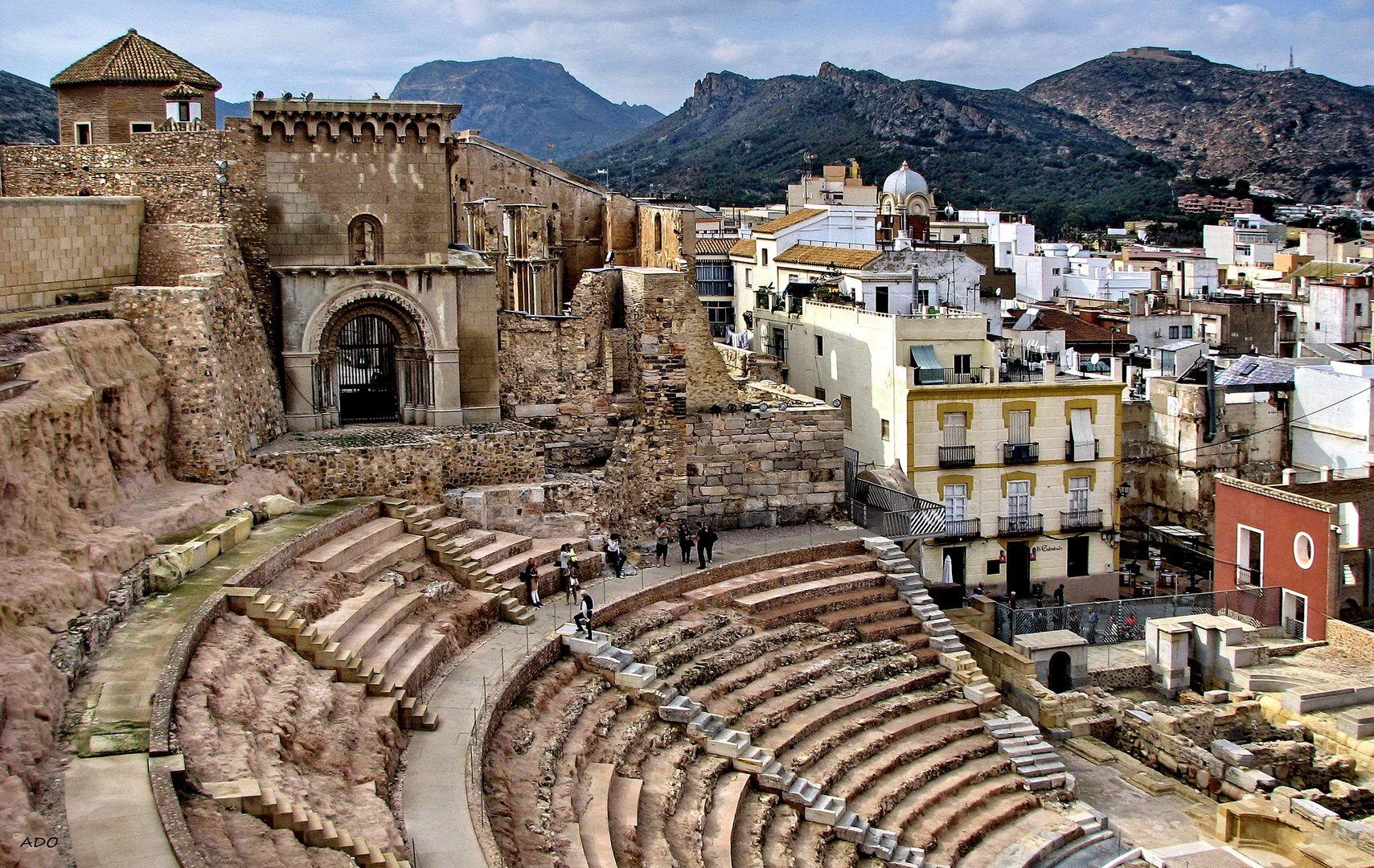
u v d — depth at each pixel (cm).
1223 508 5603
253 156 4434
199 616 2848
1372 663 4778
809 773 3634
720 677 3872
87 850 1983
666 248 7000
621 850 2791
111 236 4150
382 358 5000
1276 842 3747
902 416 5797
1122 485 6669
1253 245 15500
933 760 3950
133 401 3594
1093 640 5175
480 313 4709
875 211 8425
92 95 5447
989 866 3594
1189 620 4941
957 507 5891
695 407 5134
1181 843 3831
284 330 4484
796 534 4941
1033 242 13938
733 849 3148
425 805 2616
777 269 8000
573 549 4325
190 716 2475
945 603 5197
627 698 3531
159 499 3575
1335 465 6562
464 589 3872
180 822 2069
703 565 4434
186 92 5497
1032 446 5925
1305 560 5122
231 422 3931
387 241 4597
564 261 7075
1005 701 4666
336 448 4166
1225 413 6744
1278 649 4872
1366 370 6644
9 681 2359
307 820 2259
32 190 4431
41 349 3300
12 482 2883
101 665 2658
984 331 6025
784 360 7206
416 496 4259
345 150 4522
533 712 3250
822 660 4162
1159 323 9400
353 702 2869
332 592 3344
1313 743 4419
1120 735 4572
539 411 4884
